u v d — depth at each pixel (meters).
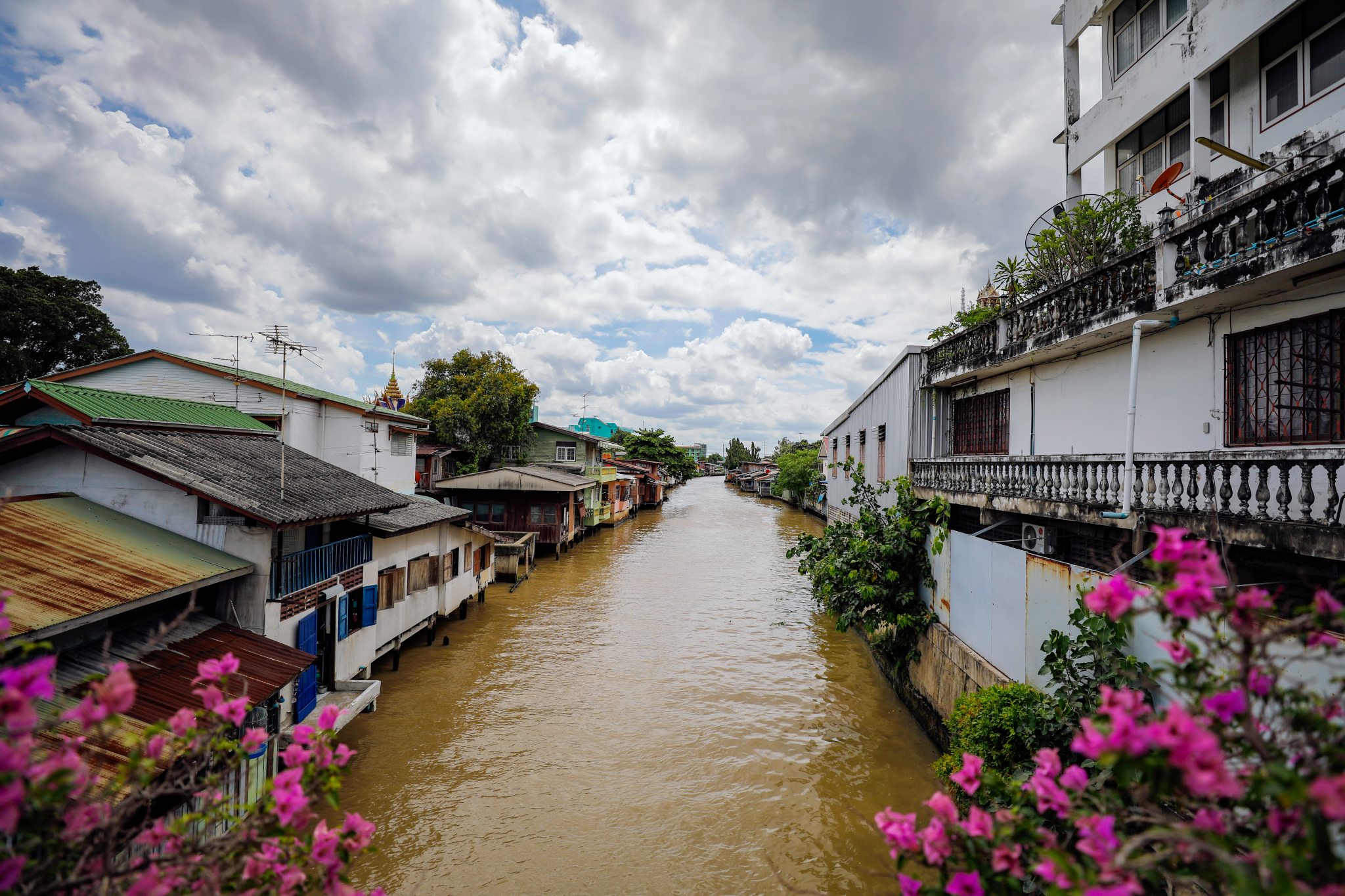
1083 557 7.95
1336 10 6.31
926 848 2.49
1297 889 1.68
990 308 12.19
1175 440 7.16
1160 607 2.33
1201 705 2.25
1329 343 5.35
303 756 2.81
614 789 8.90
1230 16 7.34
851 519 22.19
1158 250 6.62
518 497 29.17
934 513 11.09
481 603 19.81
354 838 2.85
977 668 8.56
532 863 7.34
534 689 12.64
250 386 17.56
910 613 11.23
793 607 19.80
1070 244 8.59
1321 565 4.77
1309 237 4.92
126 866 2.50
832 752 9.90
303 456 11.99
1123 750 1.94
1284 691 2.27
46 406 8.85
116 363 17.36
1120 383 8.15
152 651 6.60
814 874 7.17
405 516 13.97
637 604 20.06
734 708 11.73
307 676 8.88
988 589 8.48
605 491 43.03
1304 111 6.63
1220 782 1.82
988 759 6.25
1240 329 6.27
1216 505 5.59
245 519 8.14
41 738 4.61
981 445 12.10
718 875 7.16
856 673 13.66
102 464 8.23
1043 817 2.77
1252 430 6.16
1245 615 2.23
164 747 2.74
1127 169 9.66
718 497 81.31
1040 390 10.02
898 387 14.72
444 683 12.95
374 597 11.95
